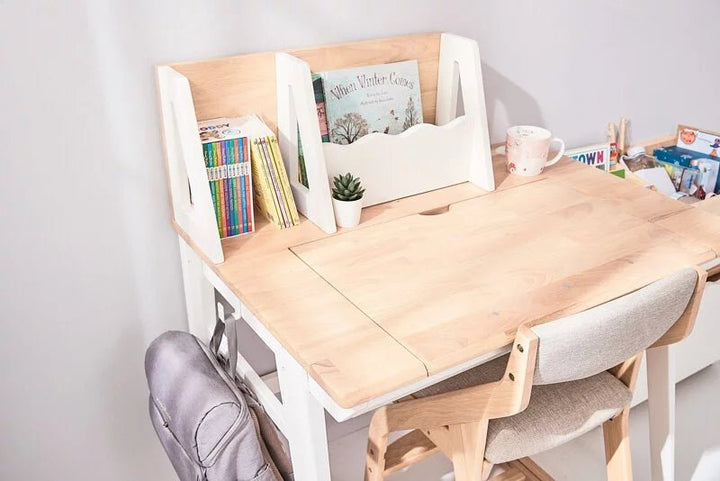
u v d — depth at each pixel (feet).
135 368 5.50
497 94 6.43
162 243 5.25
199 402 4.32
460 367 3.84
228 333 4.67
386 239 4.75
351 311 4.02
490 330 3.83
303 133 4.74
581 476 6.32
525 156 5.58
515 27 6.25
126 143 4.84
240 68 4.89
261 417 4.50
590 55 6.91
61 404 5.28
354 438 6.77
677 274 4.09
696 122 8.38
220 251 4.50
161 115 4.83
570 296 4.11
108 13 4.48
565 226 4.88
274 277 4.35
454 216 5.04
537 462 6.46
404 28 5.63
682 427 6.77
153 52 4.71
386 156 5.09
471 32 6.01
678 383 7.34
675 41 7.56
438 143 5.28
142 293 5.31
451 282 4.27
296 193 5.08
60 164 4.66
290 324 3.92
